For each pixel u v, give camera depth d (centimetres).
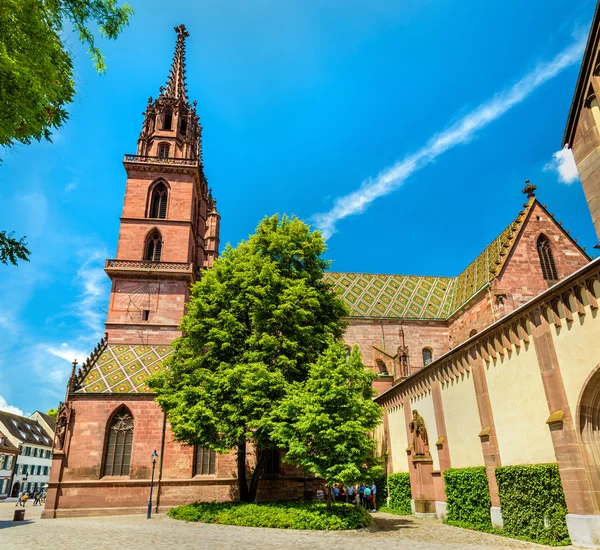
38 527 2606
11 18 970
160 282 4797
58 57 1070
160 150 5447
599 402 1614
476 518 2167
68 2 1082
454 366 2548
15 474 9312
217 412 2759
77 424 3647
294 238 3425
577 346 1670
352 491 3553
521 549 1588
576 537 1566
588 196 1747
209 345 2970
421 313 5359
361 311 5303
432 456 2809
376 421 2516
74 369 3797
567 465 1647
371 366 4984
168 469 3638
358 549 1650
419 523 2458
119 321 4616
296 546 1739
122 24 1138
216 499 3641
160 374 3259
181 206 5188
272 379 2645
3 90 949
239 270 3272
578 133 1802
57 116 1130
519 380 1983
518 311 1953
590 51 1722
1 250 1109
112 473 3609
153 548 1702
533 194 4291
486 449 2148
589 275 1614
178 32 6312
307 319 3052
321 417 2253
